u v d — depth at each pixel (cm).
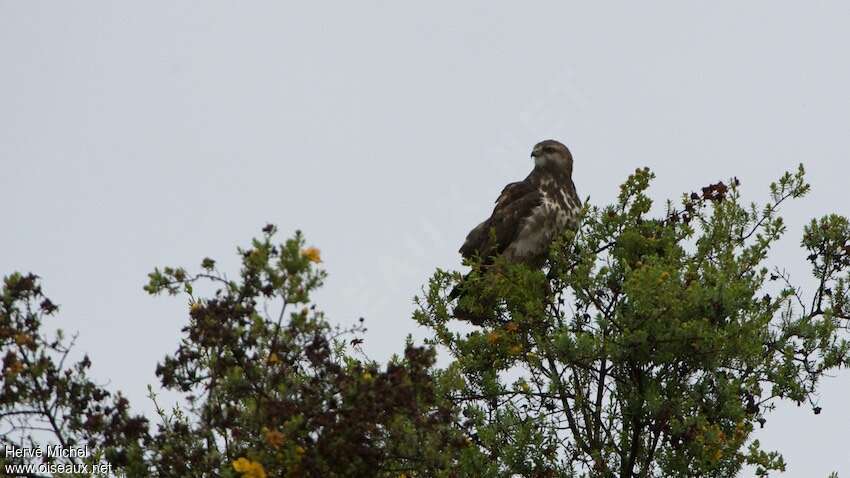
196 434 1164
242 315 1140
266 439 1085
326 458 1117
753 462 1419
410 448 1142
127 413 1177
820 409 1491
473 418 1420
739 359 1459
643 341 1383
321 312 1142
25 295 1171
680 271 1469
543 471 1394
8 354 1148
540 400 1495
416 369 1153
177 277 1148
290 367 1159
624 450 1465
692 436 1382
